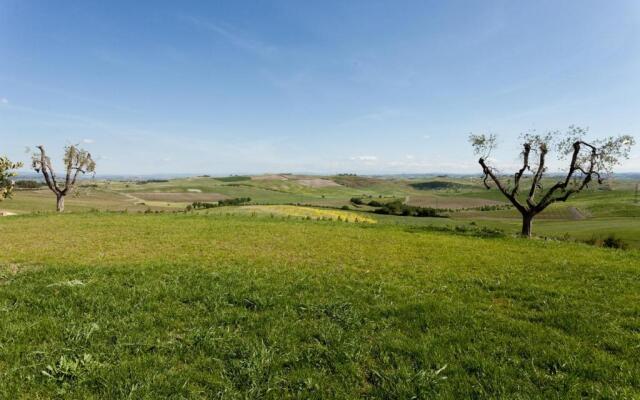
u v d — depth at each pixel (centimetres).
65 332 782
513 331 827
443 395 588
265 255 1805
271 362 687
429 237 2558
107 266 1439
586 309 970
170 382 615
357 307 989
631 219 8581
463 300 1077
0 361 667
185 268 1433
